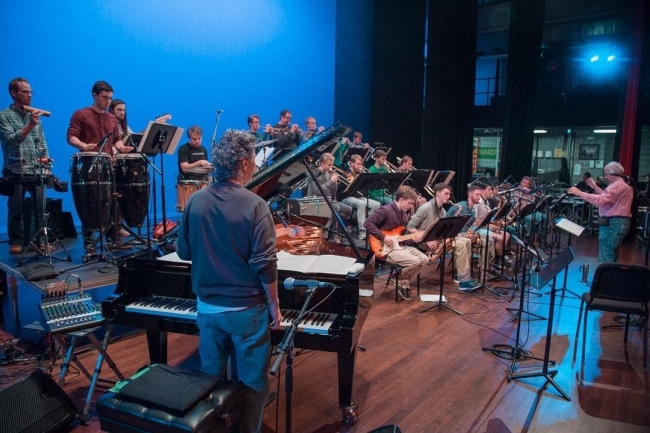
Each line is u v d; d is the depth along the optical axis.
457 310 4.74
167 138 4.22
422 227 5.45
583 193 5.68
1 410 2.29
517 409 2.88
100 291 4.62
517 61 10.98
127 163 4.24
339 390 2.65
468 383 3.20
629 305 3.51
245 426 2.11
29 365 3.30
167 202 7.50
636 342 4.01
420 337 4.02
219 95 8.00
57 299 3.00
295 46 9.19
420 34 10.86
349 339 2.26
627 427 2.71
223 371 2.14
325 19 9.73
